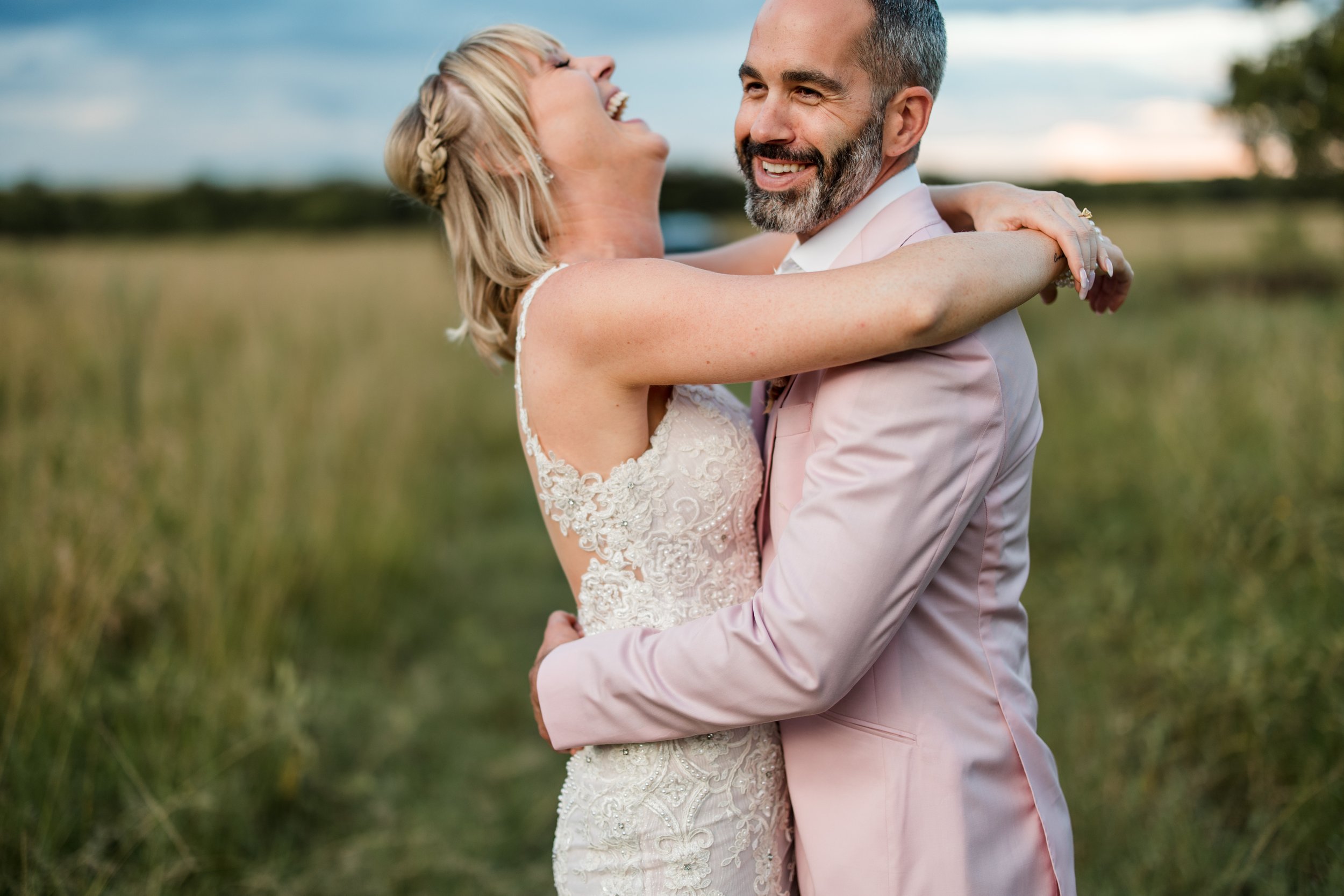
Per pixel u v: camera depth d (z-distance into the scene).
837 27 1.27
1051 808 1.33
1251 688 2.56
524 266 1.52
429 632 4.46
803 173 1.34
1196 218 20.83
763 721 1.23
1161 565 3.76
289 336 6.66
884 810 1.28
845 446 1.20
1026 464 1.32
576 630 1.53
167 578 3.38
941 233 1.36
